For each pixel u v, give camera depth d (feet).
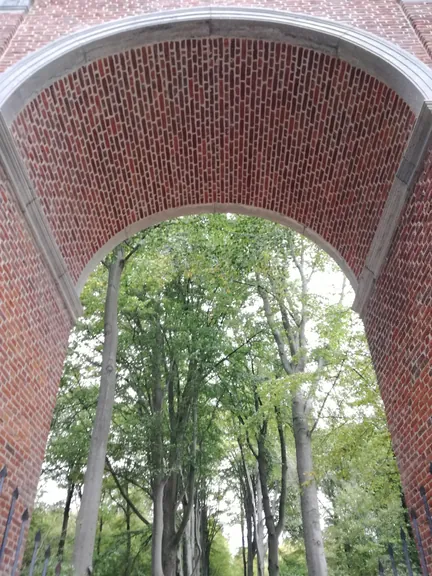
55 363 26.21
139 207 32.83
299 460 48.14
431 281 19.84
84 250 30.19
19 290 21.61
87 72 24.17
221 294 62.39
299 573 103.65
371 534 73.61
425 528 21.11
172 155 30.55
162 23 24.04
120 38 23.85
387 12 25.76
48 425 25.20
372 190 26.78
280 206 34.06
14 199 21.04
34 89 22.11
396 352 24.21
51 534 56.75
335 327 45.57
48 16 25.96
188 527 73.26
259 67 25.96
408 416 22.75
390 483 45.11
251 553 84.28
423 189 20.70
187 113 28.19
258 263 54.39
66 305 27.76
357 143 26.27
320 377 46.78
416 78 21.33
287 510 94.79
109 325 48.88
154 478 57.88
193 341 62.49
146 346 64.80
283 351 56.85
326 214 31.78
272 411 55.26
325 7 26.27
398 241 23.65
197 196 34.04
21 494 21.72
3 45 23.82
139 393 65.10
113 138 27.63
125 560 77.77
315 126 27.63
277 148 30.09
